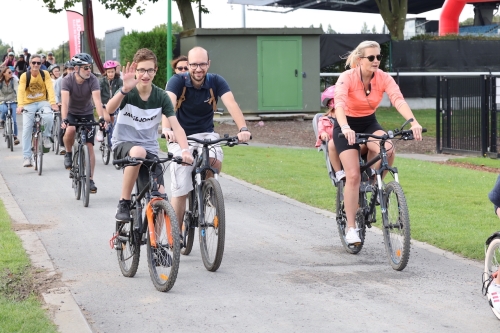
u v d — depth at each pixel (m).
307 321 6.00
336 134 8.11
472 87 19.84
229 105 7.80
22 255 8.06
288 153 18.75
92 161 11.81
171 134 7.14
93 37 31.45
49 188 13.23
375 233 9.55
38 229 9.75
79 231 9.63
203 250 7.70
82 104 12.23
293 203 11.77
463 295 6.71
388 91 7.96
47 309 6.23
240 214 10.89
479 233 9.20
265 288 6.98
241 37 27.17
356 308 6.33
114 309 6.36
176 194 7.94
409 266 7.80
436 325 5.88
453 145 20.55
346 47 32.12
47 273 7.50
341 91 7.85
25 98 15.19
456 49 33.69
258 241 9.12
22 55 31.91
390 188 7.68
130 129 7.21
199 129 7.98
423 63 33.50
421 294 6.75
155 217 6.91
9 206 11.37
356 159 8.06
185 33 28.22
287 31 27.38
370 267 7.79
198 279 7.33
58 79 19.83
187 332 5.77
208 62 7.81
